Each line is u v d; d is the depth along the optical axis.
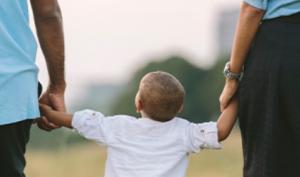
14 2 6.24
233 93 6.71
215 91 68.31
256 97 6.39
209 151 33.16
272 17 6.32
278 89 6.30
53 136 37.53
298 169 6.36
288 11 6.27
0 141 6.23
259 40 6.38
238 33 6.43
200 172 29.69
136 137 6.77
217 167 30.30
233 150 31.61
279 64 6.27
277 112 6.33
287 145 6.37
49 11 6.68
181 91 6.84
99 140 6.83
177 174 6.76
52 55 6.79
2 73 6.16
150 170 6.69
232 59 6.55
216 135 6.77
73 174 32.00
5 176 6.34
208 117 68.56
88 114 6.86
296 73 6.25
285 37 6.27
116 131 6.80
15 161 6.32
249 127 6.48
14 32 6.27
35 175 30.64
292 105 6.29
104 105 81.25
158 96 6.76
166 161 6.73
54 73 6.85
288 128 6.35
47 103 6.94
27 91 6.27
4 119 6.16
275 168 6.37
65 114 6.87
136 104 6.91
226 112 6.77
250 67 6.42
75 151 37.81
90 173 32.62
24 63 6.26
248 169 6.52
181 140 6.79
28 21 6.33
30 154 35.75
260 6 6.31
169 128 6.82
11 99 6.19
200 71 70.25
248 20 6.37
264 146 6.37
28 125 6.38
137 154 6.72
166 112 6.79
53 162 33.94
